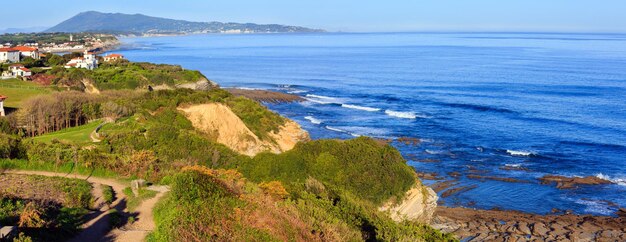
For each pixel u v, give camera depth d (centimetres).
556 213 4272
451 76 14975
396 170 3778
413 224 2727
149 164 3256
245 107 6575
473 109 9375
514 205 4462
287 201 2244
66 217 2069
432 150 6412
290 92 12262
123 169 3130
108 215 2209
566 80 13350
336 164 3634
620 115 8612
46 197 2322
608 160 5909
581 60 19388
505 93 11338
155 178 3011
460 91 11812
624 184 5025
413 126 7931
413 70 17050
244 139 5341
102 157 3234
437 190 4841
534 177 5259
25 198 2247
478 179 5194
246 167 3669
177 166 3388
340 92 12119
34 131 5191
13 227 1708
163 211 2123
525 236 3744
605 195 4709
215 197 2102
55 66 11312
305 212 2159
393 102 10438
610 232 3803
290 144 6103
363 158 3750
